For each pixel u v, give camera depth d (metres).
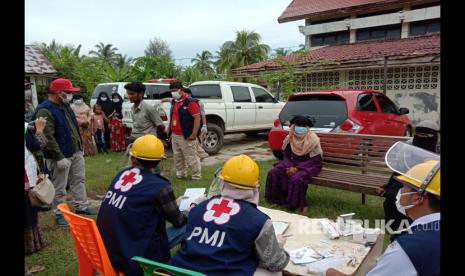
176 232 3.22
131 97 5.51
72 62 22.95
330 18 17.50
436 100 13.35
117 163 8.31
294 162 5.25
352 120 6.46
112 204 2.57
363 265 2.63
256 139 12.05
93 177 7.08
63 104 4.58
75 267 3.62
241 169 2.27
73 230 2.55
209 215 2.28
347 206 5.17
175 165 6.73
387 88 14.33
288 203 5.02
